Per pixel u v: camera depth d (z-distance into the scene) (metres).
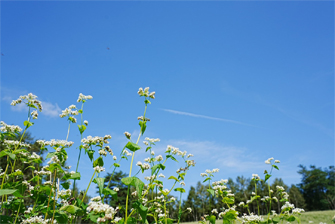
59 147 5.35
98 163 5.49
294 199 74.25
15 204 5.75
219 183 7.99
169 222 7.34
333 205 86.06
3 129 6.89
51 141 5.73
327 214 27.00
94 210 4.06
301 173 101.19
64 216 4.44
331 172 99.81
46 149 6.88
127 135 5.80
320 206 89.75
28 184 5.61
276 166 8.45
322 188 92.94
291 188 77.06
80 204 5.07
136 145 5.61
